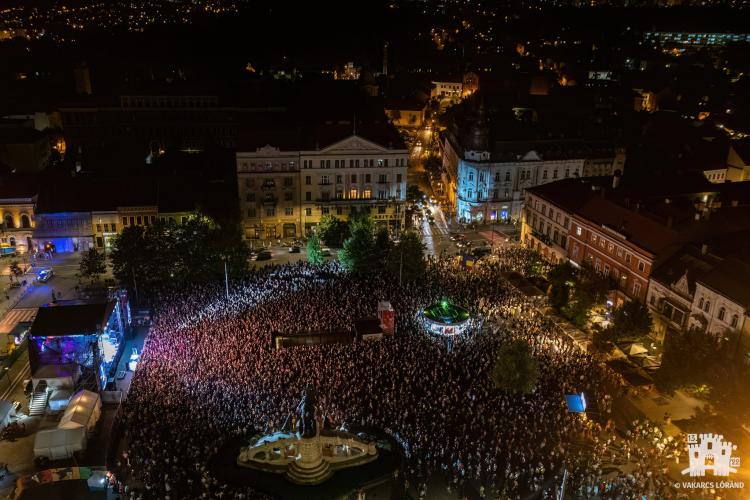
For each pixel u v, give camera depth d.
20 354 88.50
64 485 62.12
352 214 129.88
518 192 148.00
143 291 103.94
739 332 78.19
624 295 101.81
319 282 104.62
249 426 67.19
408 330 87.75
